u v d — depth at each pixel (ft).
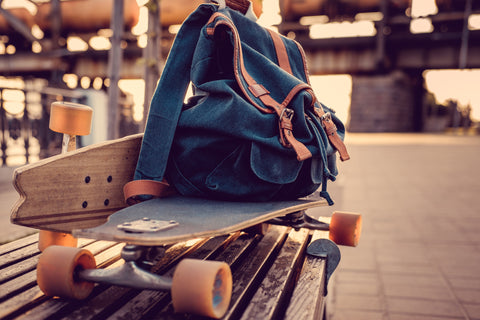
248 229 5.98
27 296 3.67
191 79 4.77
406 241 14.03
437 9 86.22
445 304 9.39
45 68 87.92
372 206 19.17
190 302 3.10
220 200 4.48
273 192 4.53
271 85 4.76
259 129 4.37
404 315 8.91
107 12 78.02
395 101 96.12
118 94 13.15
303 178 4.86
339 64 91.09
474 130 116.78
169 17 68.80
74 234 3.15
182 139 4.58
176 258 4.76
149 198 4.46
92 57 90.48
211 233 3.26
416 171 30.63
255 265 4.72
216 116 4.30
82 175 4.22
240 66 4.51
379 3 82.43
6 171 22.89
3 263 4.50
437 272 11.26
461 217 17.12
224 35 4.74
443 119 120.78
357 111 97.86
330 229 6.16
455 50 85.81
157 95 4.61
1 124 22.56
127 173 4.75
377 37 84.89
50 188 3.91
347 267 11.75
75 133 4.79
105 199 4.49
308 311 3.72
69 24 81.71
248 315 3.45
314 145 4.81
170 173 4.69
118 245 5.32
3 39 94.94
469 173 29.53
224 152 4.42
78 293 3.55
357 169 31.65
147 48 12.05
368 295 9.91
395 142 58.95
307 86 4.80
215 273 3.11
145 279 3.37
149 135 4.55
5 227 12.67
